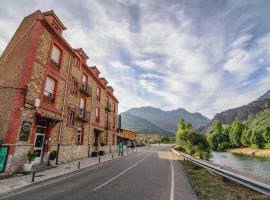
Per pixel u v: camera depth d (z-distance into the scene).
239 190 7.38
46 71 15.91
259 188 5.70
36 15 16.05
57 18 18.28
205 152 27.23
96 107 28.27
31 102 13.96
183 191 7.58
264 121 128.12
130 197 6.75
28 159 12.42
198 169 13.80
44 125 15.97
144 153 32.56
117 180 9.89
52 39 16.88
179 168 14.59
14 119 12.42
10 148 11.88
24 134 13.07
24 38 15.84
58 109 17.64
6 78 15.96
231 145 88.88
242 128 85.25
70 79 19.94
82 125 23.09
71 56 20.30
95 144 26.66
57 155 16.77
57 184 9.14
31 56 14.07
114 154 29.52
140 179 10.15
